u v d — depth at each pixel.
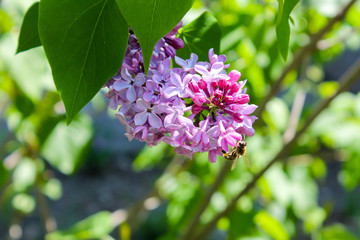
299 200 1.10
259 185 1.11
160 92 0.51
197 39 0.59
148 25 0.48
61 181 3.36
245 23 0.86
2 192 1.20
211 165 1.08
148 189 3.31
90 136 1.02
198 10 0.83
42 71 0.78
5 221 2.27
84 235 1.00
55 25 0.51
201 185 1.13
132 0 0.48
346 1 0.93
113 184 3.35
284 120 1.07
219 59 0.54
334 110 1.12
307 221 1.16
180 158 1.15
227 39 0.83
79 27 0.51
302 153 1.15
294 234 1.12
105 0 0.51
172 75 0.51
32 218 2.85
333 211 3.08
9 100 1.06
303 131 0.93
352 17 0.97
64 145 0.99
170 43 0.54
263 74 0.98
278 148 1.09
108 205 3.12
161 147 1.13
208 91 0.51
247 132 0.52
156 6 0.48
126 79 0.51
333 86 1.15
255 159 1.07
